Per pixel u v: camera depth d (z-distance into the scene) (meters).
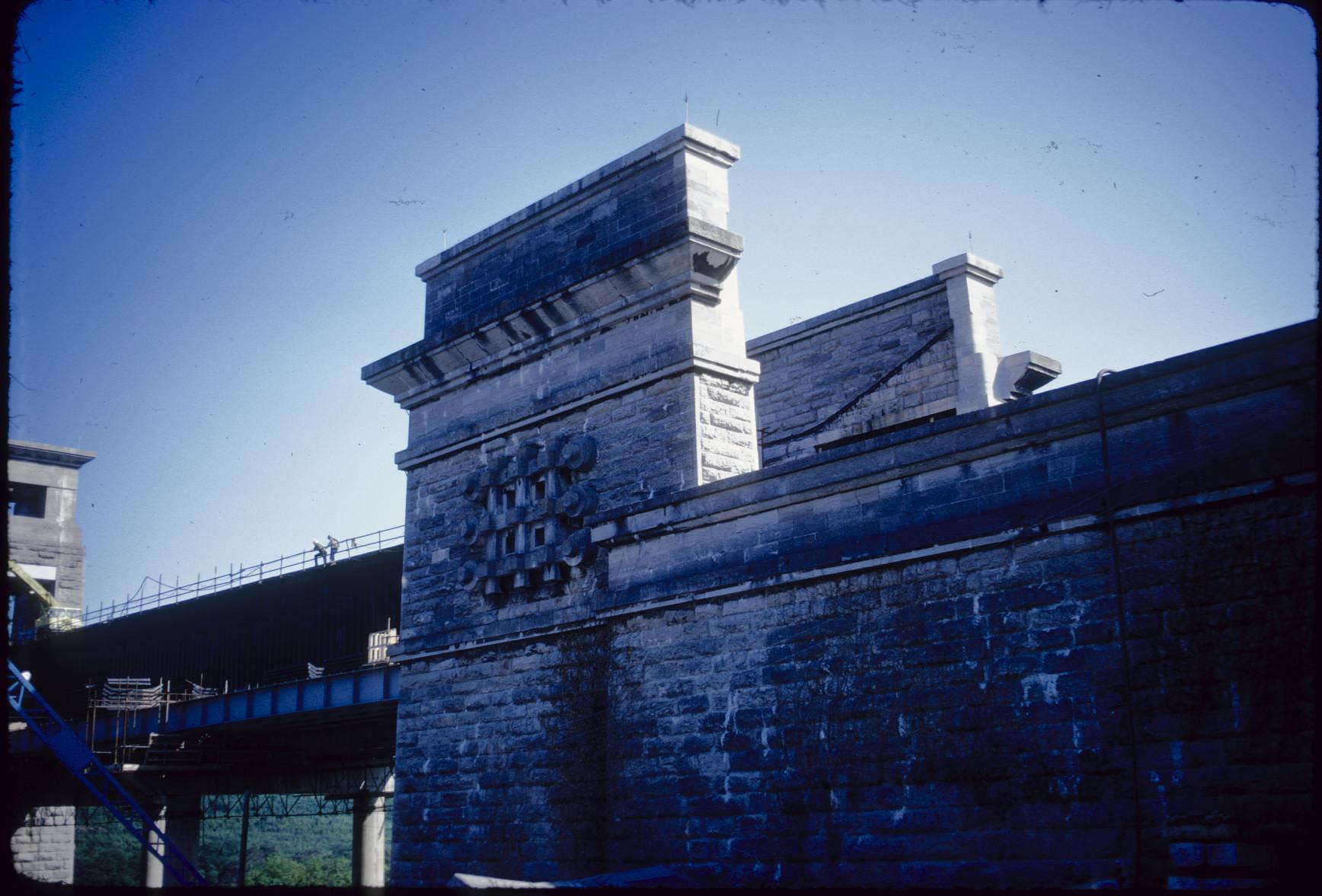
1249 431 14.73
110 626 59.84
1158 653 14.95
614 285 24.47
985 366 29.97
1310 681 13.54
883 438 18.44
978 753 16.44
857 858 17.50
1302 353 14.29
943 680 17.06
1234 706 14.16
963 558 17.19
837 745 18.11
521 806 23.81
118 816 26.23
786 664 19.08
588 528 23.77
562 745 23.30
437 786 25.91
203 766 52.88
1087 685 15.55
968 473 17.45
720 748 19.75
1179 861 13.43
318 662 46.59
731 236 23.70
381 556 43.50
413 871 25.86
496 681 25.19
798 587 19.19
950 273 30.95
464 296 28.53
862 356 32.88
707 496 20.91
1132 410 15.76
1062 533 16.17
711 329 23.52
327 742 51.94
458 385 28.22
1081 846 15.15
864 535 18.52
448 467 28.09
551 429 25.73
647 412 23.70
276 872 93.62
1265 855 12.62
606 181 25.17
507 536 26.02
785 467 19.73
